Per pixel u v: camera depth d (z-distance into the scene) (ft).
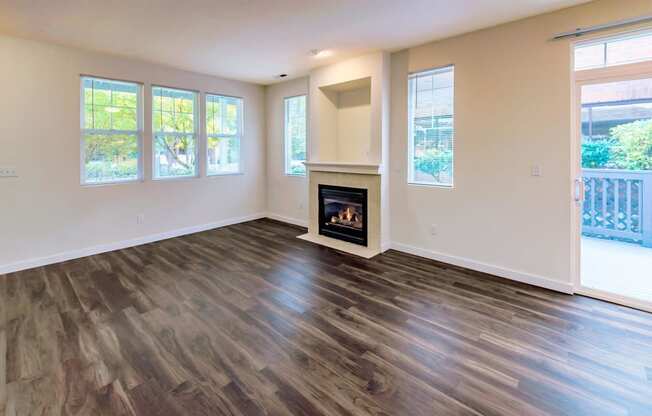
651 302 9.32
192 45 13.48
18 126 12.75
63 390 6.35
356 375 6.79
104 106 15.03
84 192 14.53
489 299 10.23
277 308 9.72
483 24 11.35
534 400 6.07
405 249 14.87
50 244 13.70
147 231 16.74
